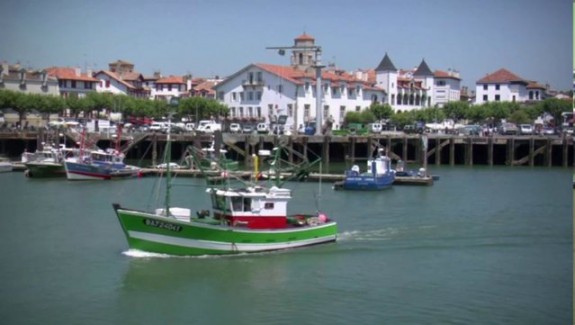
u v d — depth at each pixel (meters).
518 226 54.41
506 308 34.94
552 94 196.62
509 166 111.75
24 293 36.62
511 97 179.75
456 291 37.41
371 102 150.62
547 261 43.59
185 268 40.34
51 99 129.88
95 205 62.75
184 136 105.88
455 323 32.94
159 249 42.00
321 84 124.25
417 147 115.56
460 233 51.41
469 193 74.44
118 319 33.34
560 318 33.62
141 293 36.62
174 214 42.44
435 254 45.00
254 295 36.41
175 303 35.22
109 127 114.44
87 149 89.44
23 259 42.53
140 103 140.50
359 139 111.50
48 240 47.47
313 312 34.12
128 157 113.69
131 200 66.00
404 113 146.75
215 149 87.88
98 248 45.03
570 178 91.25
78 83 157.25
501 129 133.88
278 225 44.25
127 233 42.12
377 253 44.88
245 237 42.72
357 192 74.00
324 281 38.72
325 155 107.94
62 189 74.19
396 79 160.12
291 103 133.12
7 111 134.50
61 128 107.75
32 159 89.75
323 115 137.50
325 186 78.69
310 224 46.00
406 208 63.12
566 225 55.12
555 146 115.81
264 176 63.47
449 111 154.25
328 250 45.19
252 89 136.75
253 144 104.44
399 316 33.75
